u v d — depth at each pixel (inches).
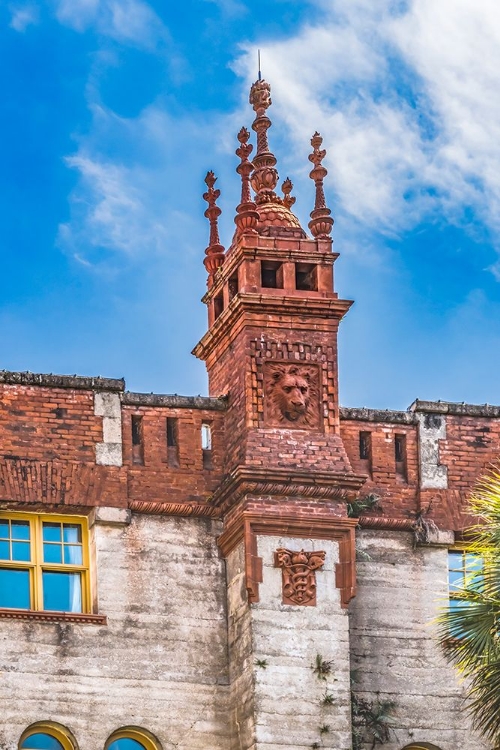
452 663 1472.7
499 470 1523.1
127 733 1413.6
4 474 1433.3
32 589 1432.1
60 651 1409.9
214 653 1439.5
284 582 1422.2
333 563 1435.8
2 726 1381.6
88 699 1406.3
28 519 1448.1
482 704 1376.7
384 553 1491.1
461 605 1435.8
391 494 1503.4
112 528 1448.1
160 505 1456.7
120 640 1423.5
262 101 1561.3
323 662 1411.2
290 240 1497.3
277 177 1545.3
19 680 1395.2
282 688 1401.3
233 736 1419.8
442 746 1454.2
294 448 1451.8
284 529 1430.9
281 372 1467.8
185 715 1421.0
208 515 1466.5
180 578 1450.5
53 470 1445.6
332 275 1494.8
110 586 1433.3
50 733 1397.6
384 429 1517.0
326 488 1444.4
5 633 1402.6
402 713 1454.2
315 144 1534.2
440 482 1513.3
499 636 1338.6
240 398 1466.5
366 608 1475.1
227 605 1451.8
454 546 1504.7
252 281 1481.3
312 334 1483.8
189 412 1488.7
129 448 1466.5
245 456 1440.7
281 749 1387.8
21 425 1449.3
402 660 1467.8
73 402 1464.1
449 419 1529.3
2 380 1454.2
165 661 1428.4
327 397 1473.9
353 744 1440.7
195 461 1477.6
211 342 1531.7
